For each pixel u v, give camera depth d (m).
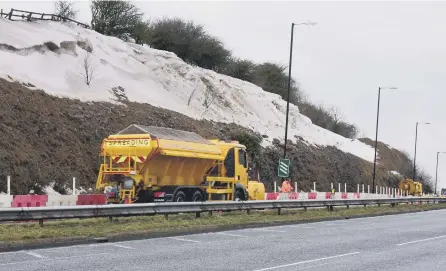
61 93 35.78
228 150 27.00
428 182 100.12
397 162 95.62
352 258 13.12
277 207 26.36
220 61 67.44
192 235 17.94
